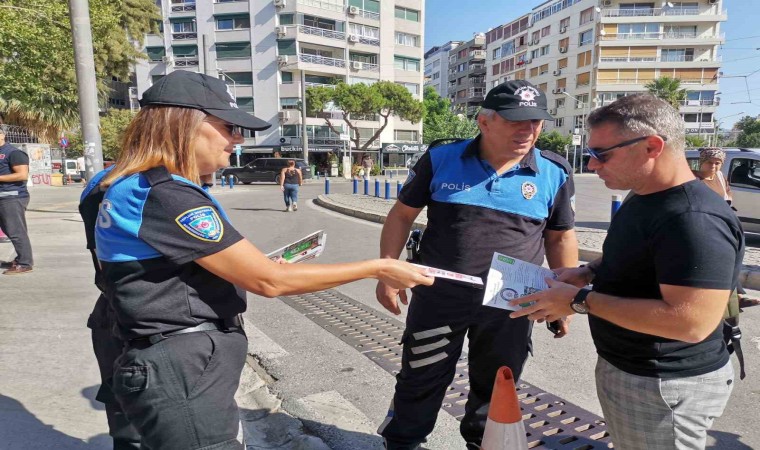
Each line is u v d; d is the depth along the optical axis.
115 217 1.34
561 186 2.21
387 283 1.64
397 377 2.33
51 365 3.32
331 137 42.72
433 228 2.19
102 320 1.77
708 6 49.00
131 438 1.89
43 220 10.39
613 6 49.75
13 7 8.91
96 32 12.77
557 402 3.02
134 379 1.35
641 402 1.53
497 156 2.04
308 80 42.16
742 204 8.59
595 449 2.52
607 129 1.46
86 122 8.37
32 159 21.73
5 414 2.69
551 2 56.91
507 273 1.79
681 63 49.34
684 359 1.47
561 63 56.00
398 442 2.28
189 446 1.40
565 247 2.33
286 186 13.67
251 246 1.40
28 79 9.96
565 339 4.11
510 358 2.17
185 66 42.31
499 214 2.06
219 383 1.42
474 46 75.75
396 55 45.69
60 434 2.54
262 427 2.73
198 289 1.40
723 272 1.30
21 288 5.11
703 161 4.89
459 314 2.12
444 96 87.62
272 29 40.62
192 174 1.44
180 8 41.72
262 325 4.43
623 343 1.55
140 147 1.41
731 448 2.60
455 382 3.29
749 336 4.14
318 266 1.48
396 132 46.31
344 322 4.50
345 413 2.89
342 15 42.25
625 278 1.52
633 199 1.55
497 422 1.63
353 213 12.73
